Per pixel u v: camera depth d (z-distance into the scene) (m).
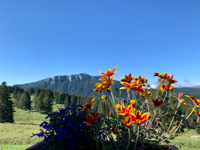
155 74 2.12
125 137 2.04
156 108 1.98
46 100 71.88
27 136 13.52
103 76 2.01
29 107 73.00
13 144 10.19
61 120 2.13
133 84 1.79
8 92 43.41
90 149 2.16
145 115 1.52
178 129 1.93
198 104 1.79
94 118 1.85
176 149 2.09
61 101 101.81
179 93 2.01
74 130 2.10
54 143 2.00
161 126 2.07
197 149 8.15
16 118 49.56
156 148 2.09
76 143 2.09
